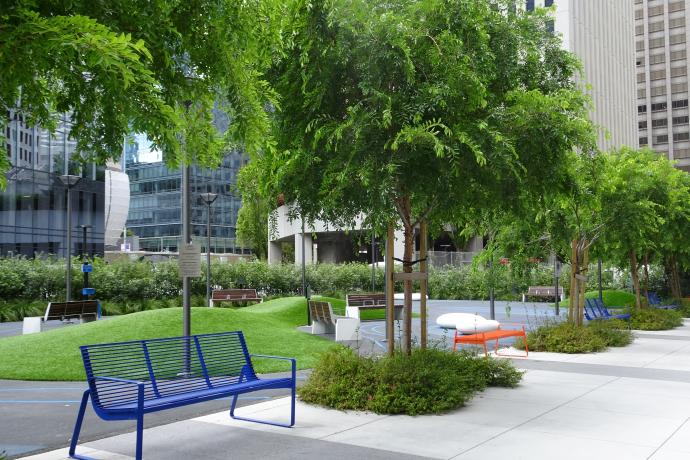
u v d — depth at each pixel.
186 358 7.54
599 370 11.46
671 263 29.00
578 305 16.06
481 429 6.96
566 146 8.61
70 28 3.34
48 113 4.91
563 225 14.41
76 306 20.94
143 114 4.51
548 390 9.39
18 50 3.53
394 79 7.99
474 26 7.99
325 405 8.29
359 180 8.02
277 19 5.39
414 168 7.88
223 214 92.50
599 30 67.25
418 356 8.92
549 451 6.06
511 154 7.85
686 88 119.00
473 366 9.56
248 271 36.84
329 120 8.06
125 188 66.81
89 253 47.22
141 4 4.44
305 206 8.85
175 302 31.42
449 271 42.78
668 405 8.27
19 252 42.62
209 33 4.92
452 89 7.61
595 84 64.81
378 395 7.94
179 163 5.55
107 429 7.38
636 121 87.06
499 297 39.59
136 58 3.41
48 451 6.40
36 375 11.22
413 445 6.30
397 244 43.12
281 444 6.41
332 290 39.91
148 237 92.38
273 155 8.47
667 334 18.72
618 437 6.60
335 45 7.71
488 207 9.31
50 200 44.78
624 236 16.73
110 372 6.47
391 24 7.48
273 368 11.90
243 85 5.14
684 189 20.52
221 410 8.25
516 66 8.77
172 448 6.35
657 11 122.56
